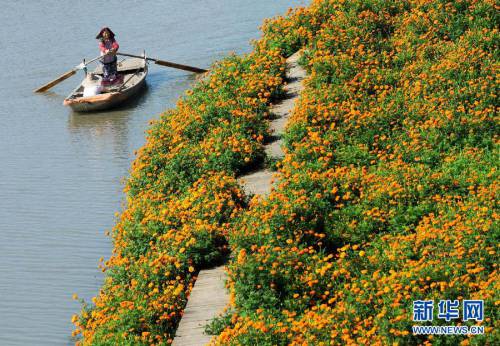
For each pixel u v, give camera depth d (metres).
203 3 78.81
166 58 60.88
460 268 19.02
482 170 24.98
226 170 29.48
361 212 23.42
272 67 37.62
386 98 30.88
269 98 35.53
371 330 16.88
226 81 37.16
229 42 63.22
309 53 38.22
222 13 73.38
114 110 52.56
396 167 25.41
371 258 20.48
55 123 51.09
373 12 40.91
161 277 23.25
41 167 43.03
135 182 31.14
